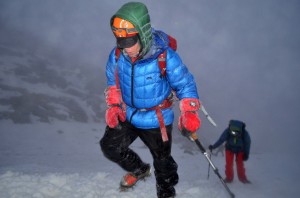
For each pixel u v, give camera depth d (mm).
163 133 2656
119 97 2850
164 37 2580
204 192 3801
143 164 3178
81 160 11289
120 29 2359
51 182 3574
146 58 2537
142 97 2664
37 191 3219
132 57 2582
